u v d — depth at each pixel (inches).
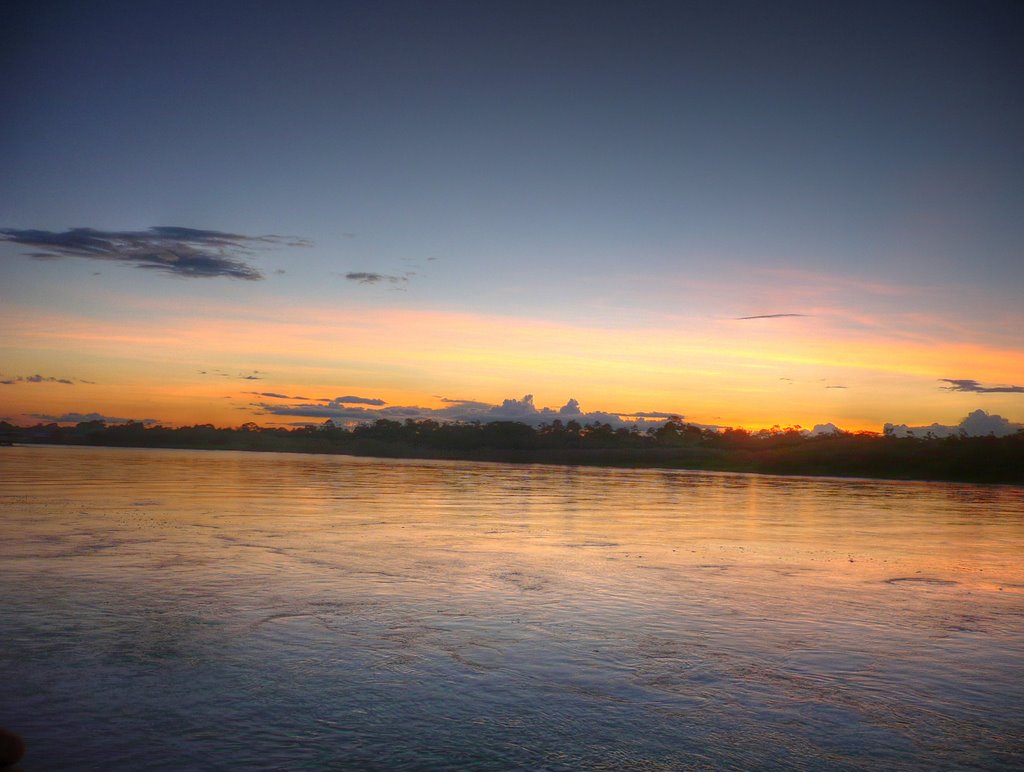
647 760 179.9
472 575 411.8
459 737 190.9
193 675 232.8
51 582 367.2
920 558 518.0
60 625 287.4
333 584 377.7
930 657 269.7
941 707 219.1
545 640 281.1
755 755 184.1
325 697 216.8
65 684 222.5
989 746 192.1
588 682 234.8
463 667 246.7
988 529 732.0
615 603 347.6
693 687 232.1
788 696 225.9
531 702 216.5
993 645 287.9
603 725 200.7
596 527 674.2
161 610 315.0
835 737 196.1
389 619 307.9
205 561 438.3
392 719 201.8
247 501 862.5
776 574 438.9
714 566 462.9
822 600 365.7
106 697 213.0
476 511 813.2
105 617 301.1
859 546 575.8
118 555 452.4
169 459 2397.9
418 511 797.2
